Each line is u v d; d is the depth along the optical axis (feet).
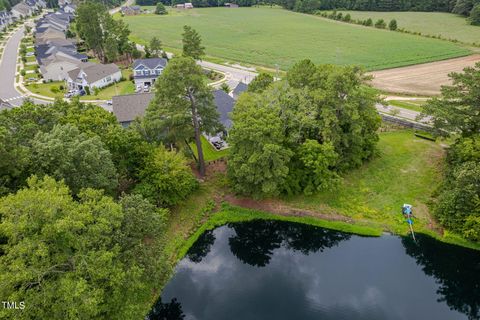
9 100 239.71
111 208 72.79
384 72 300.20
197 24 533.96
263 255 119.14
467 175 111.24
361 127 137.18
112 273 69.97
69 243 66.13
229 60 344.28
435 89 254.06
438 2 565.53
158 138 135.03
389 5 589.73
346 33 458.50
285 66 321.93
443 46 377.91
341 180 132.16
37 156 92.07
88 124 118.73
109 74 277.85
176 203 124.67
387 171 148.15
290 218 128.57
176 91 122.31
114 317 73.77
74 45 365.40
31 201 63.77
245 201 136.15
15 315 58.34
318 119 133.28
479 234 111.34
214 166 153.79
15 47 383.24
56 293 62.80
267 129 117.29
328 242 123.03
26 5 575.38
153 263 82.48
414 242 117.50
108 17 352.90
